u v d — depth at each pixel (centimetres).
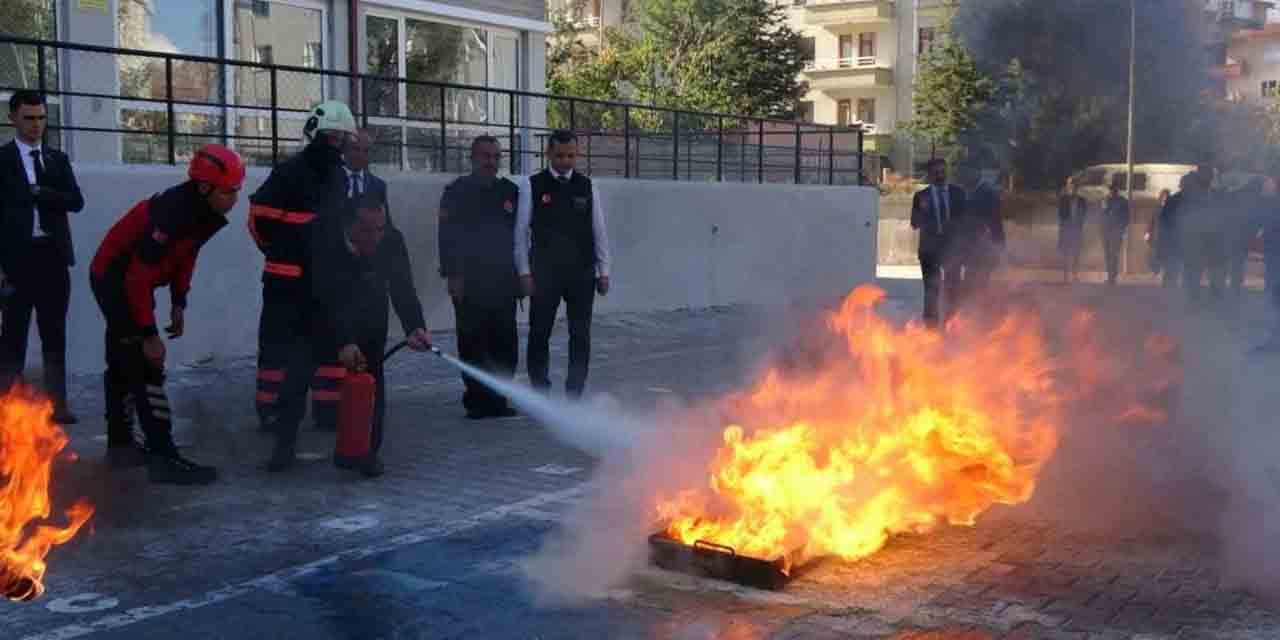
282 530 545
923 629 425
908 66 3191
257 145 1290
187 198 593
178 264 621
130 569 488
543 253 812
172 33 1205
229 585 470
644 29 4138
